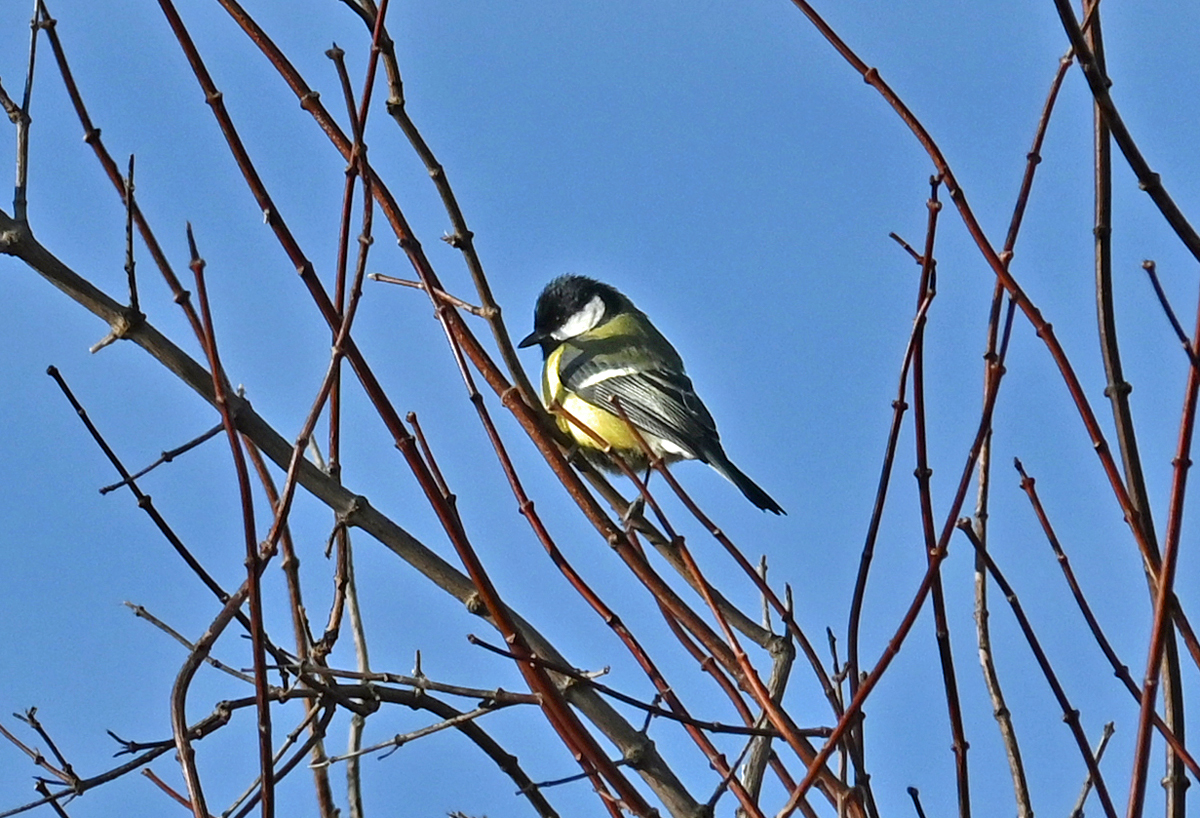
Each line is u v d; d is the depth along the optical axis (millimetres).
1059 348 6914
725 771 6957
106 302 7914
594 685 7070
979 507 8000
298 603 8367
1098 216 7523
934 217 7078
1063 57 7340
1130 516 6805
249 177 7227
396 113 8172
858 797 6855
